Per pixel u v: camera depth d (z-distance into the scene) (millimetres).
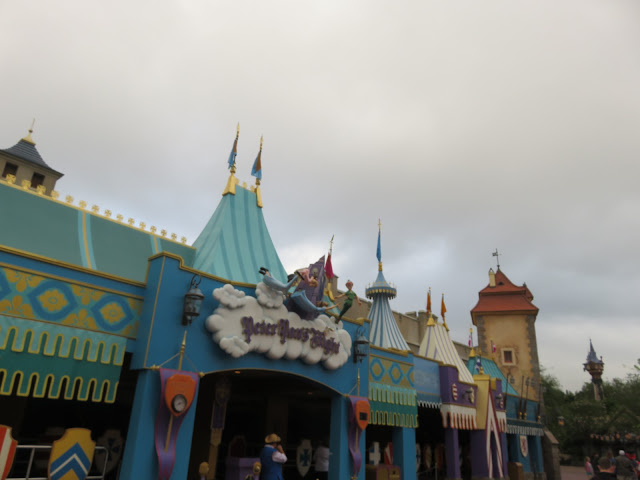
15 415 12672
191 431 10891
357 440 15414
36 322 9398
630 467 12867
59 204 13844
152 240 15914
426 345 27047
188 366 11250
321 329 14641
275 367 13273
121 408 16156
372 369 17625
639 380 70438
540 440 37688
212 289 12305
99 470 14258
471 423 23859
